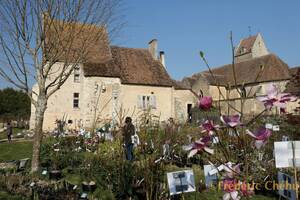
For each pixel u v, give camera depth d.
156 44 31.34
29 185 6.25
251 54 49.34
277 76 33.28
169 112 28.86
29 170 8.46
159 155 6.50
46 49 8.51
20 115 42.06
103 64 26.52
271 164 6.34
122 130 8.94
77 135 13.76
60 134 13.48
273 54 36.56
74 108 25.75
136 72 28.61
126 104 27.00
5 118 41.34
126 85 27.33
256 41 50.16
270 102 1.94
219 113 2.17
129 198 5.67
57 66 22.06
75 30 8.71
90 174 7.45
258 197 5.71
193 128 10.02
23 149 14.16
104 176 6.86
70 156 9.62
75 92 25.89
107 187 6.37
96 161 7.97
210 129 2.07
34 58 8.54
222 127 2.07
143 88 27.98
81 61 8.96
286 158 2.53
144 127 6.89
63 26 8.44
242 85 2.45
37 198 5.55
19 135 22.39
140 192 5.54
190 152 2.08
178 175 4.18
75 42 8.94
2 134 24.88
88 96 25.42
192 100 32.94
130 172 6.05
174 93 30.22
